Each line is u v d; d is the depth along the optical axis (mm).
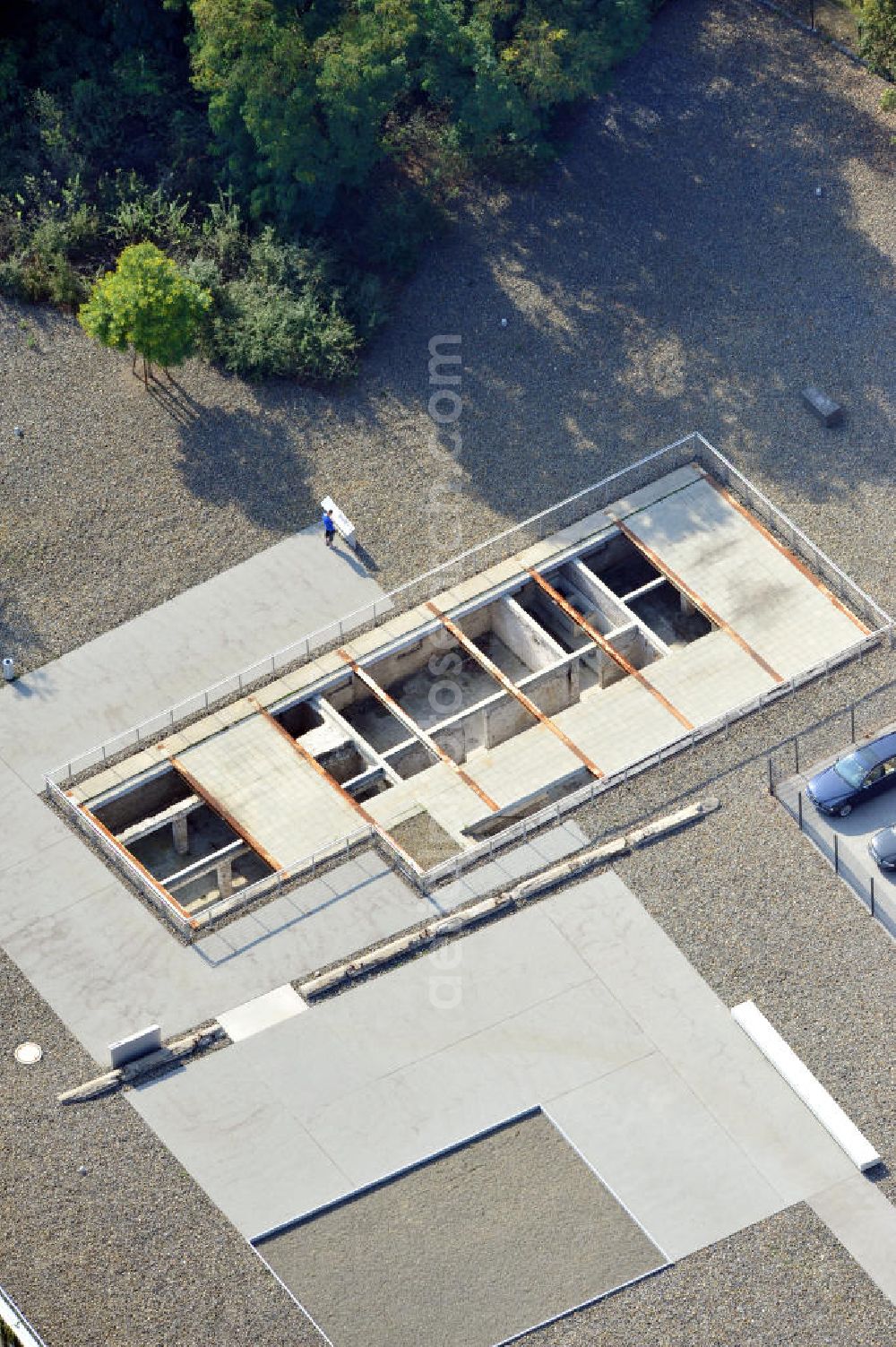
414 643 73688
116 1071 63469
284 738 71250
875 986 64250
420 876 66875
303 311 79312
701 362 79062
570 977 64938
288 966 65688
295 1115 62688
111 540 75500
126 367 79562
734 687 71438
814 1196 60688
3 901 67500
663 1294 59188
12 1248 60531
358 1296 59469
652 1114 62312
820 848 67188
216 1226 60750
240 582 74625
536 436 77688
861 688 70750
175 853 71438
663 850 67312
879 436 77062
